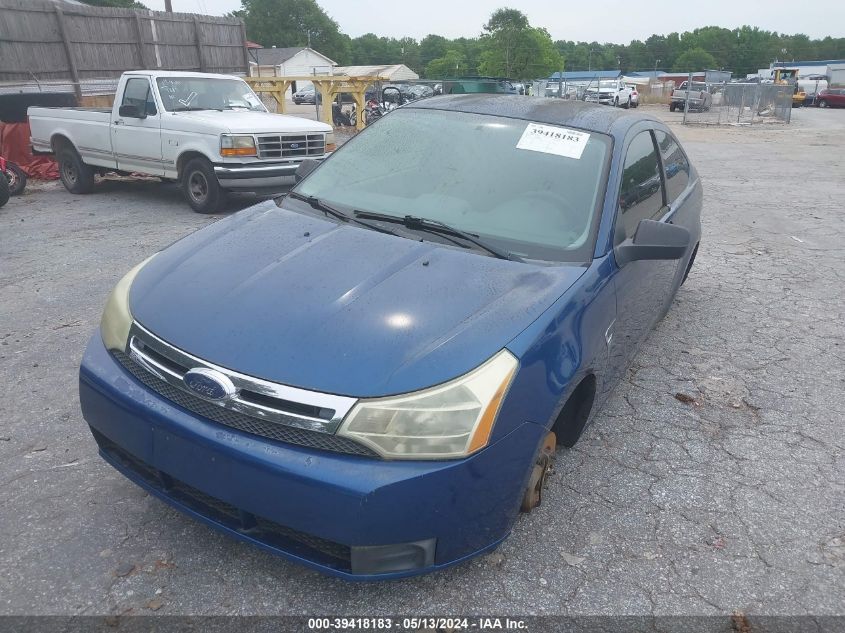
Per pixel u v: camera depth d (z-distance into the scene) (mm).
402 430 2180
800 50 143625
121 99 9656
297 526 2213
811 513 3193
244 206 10016
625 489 3307
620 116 3912
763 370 4730
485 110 3844
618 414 4055
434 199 3340
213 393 2297
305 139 9492
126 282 2945
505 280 2742
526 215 3195
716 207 10586
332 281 2650
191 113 9422
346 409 2180
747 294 6344
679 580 2729
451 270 2775
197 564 2666
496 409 2291
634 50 143125
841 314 5859
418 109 4004
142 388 2512
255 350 2338
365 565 2227
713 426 3959
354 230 3117
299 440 2211
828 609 2623
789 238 8602
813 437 3879
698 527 3057
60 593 2500
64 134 10383
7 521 2857
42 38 13680
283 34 119438
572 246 3064
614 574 2740
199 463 2324
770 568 2822
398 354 2301
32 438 3484
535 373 2441
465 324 2449
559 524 3020
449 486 2219
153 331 2531
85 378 2662
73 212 9250
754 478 3455
